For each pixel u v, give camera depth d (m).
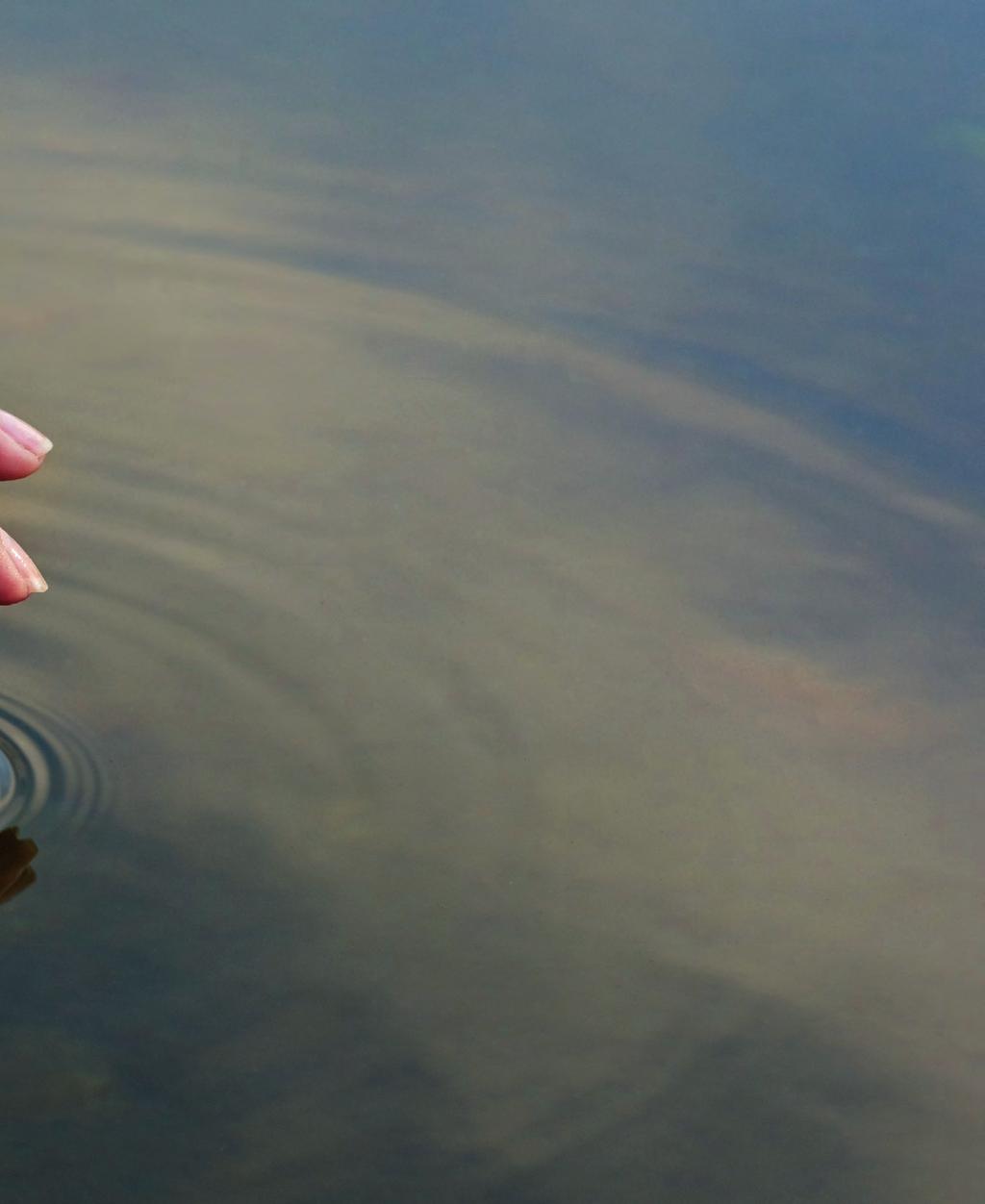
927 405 1.35
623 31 1.89
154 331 1.39
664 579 1.17
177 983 0.98
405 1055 0.97
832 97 1.76
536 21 1.90
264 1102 0.95
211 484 1.20
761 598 1.16
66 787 1.04
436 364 1.37
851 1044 0.99
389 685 1.10
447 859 1.03
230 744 1.07
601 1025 0.99
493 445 1.27
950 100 1.75
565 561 1.17
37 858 1.02
